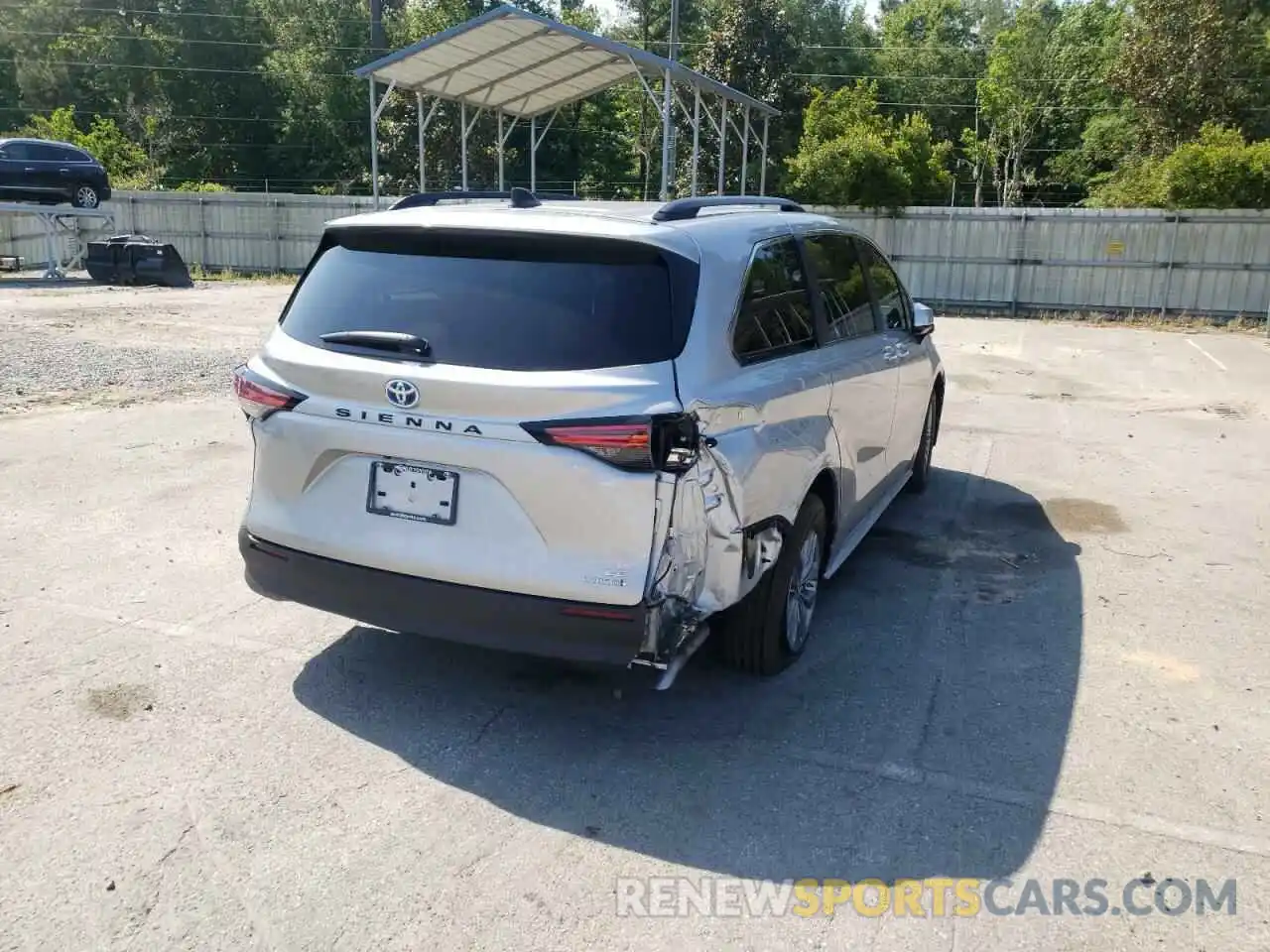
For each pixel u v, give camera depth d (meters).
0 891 2.75
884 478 5.56
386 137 41.03
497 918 2.71
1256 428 9.55
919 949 2.64
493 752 3.54
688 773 3.45
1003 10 52.06
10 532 5.65
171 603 4.74
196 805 3.17
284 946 2.59
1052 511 6.73
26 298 19.20
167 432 8.07
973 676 4.24
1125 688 4.16
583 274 3.35
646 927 2.69
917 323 6.07
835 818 3.21
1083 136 43.91
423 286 3.49
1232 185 21.77
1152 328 20.33
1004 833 3.14
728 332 3.47
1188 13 30.44
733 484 3.37
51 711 3.72
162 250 22.78
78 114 50.50
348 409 3.44
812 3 50.44
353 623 4.59
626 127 47.22
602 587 3.17
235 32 50.09
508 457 3.20
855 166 23.84
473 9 48.91
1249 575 5.54
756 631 4.01
